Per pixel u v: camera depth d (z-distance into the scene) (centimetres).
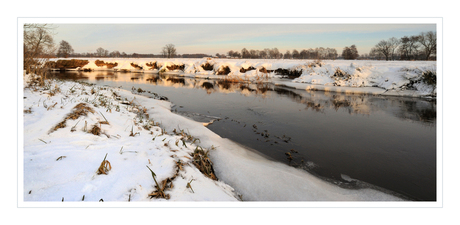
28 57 855
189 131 692
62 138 421
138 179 333
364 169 521
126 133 534
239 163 493
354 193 424
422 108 1096
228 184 432
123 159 382
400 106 1145
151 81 2270
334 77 1889
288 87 1853
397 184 462
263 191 405
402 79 1512
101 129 507
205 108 1102
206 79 2509
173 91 1645
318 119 916
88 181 314
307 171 507
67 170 328
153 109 939
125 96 1217
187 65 3397
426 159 571
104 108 720
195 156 471
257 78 2255
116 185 315
